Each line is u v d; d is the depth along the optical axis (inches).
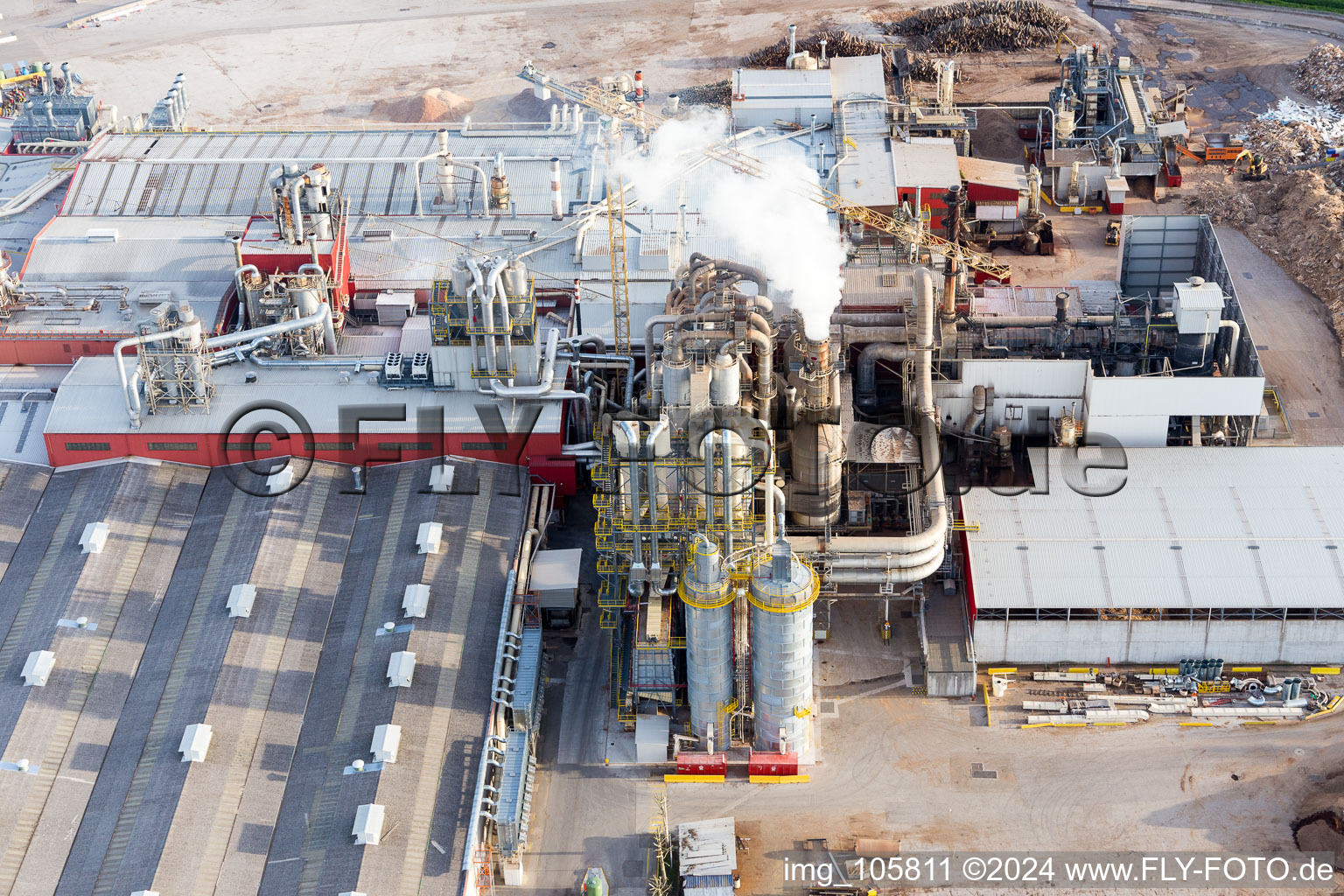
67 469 5615.2
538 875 4485.7
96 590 5098.4
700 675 4640.8
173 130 7672.2
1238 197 7539.4
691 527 4840.1
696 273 5467.5
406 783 4461.1
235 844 4333.2
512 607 5073.8
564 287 6299.2
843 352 5693.9
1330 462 5403.5
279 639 4958.2
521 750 4687.5
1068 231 7450.8
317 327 5900.6
